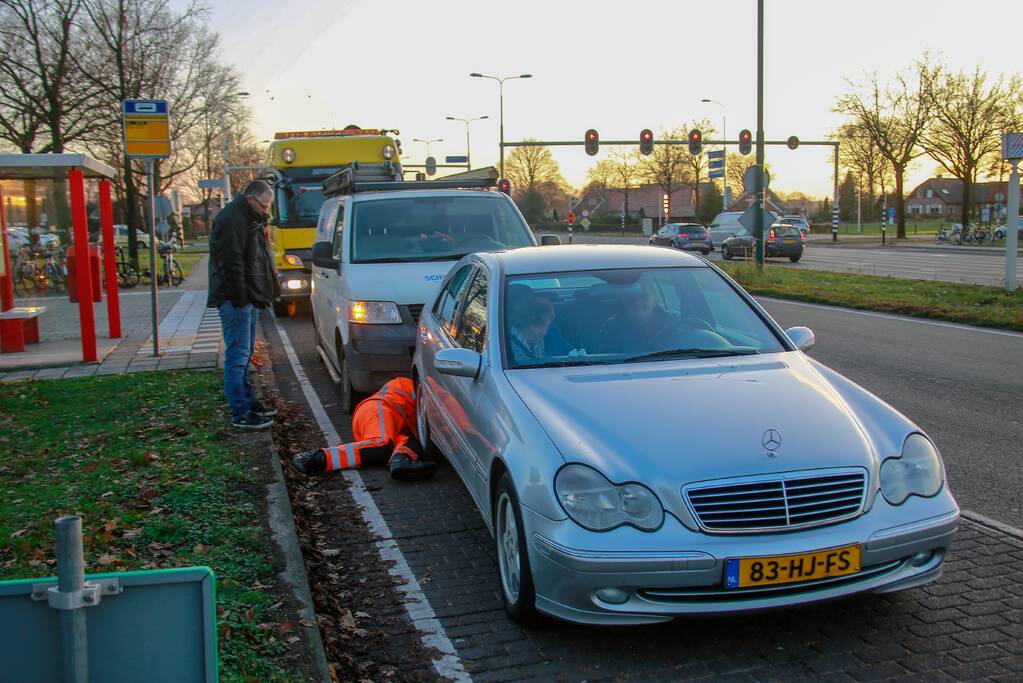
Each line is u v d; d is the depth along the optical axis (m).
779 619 4.04
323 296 9.91
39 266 14.84
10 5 26.42
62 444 6.82
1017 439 6.94
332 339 9.18
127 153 11.27
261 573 4.34
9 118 28.81
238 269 7.09
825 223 88.62
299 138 16.89
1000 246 45.12
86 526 4.91
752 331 5.09
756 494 3.59
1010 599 4.16
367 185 9.45
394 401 6.99
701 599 3.54
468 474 4.96
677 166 76.62
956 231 49.78
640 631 3.97
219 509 5.22
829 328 13.66
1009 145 16.48
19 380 9.63
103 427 7.35
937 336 12.52
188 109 40.09
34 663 2.08
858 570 3.61
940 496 3.86
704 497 3.56
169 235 27.52
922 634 3.86
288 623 3.80
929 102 51.34
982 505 5.46
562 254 5.61
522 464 3.87
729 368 4.54
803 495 3.61
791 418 3.94
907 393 8.72
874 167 68.50
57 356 11.54
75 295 15.38
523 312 5.00
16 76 27.55
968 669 3.56
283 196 16.38
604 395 4.18
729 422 3.88
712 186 72.06
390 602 4.35
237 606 3.94
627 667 3.66
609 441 3.77
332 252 8.98
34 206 14.74
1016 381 9.16
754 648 3.79
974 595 4.22
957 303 15.71
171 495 5.43
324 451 6.53
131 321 15.66
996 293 16.72
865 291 18.41
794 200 126.00
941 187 138.38
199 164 60.00
